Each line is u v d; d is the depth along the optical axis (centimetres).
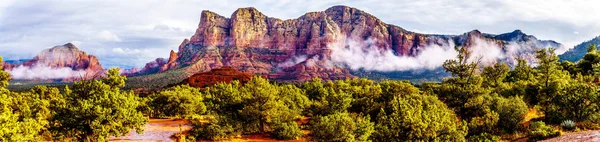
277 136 4231
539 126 2738
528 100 4488
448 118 2511
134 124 3306
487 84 5159
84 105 3050
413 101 2848
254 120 4525
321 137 2811
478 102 3872
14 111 3747
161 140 4212
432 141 2342
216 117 4578
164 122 6300
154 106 7444
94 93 4000
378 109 4191
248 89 4853
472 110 3941
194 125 4916
